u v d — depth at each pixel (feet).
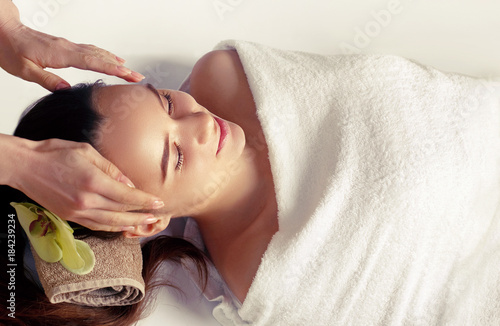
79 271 3.04
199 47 4.67
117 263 3.33
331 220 3.54
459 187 3.56
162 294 4.25
